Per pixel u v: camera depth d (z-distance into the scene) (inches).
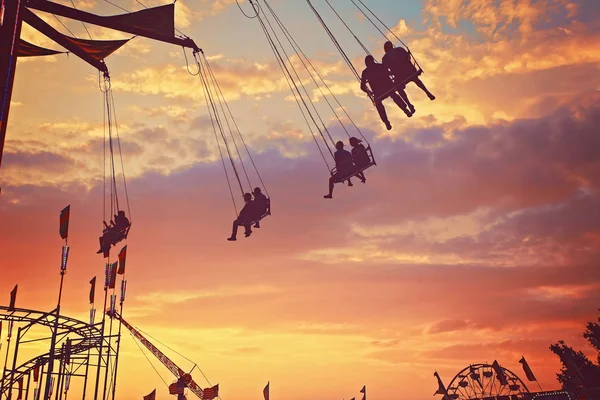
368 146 883.4
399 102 779.4
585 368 2866.6
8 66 666.8
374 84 774.5
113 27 1131.9
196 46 1210.0
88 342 1950.1
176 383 3132.4
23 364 1844.2
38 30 1123.3
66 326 1737.2
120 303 2194.9
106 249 1222.9
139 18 1143.6
